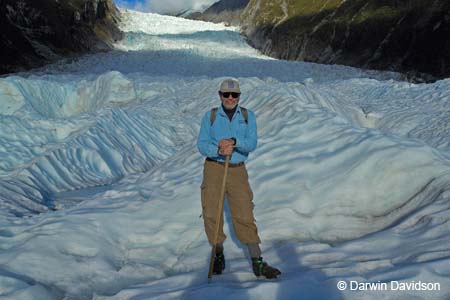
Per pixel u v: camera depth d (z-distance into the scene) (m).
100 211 4.87
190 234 4.46
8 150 8.29
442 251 3.40
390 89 18.48
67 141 8.66
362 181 4.84
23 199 6.47
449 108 13.77
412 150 4.94
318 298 2.98
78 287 3.54
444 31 35.47
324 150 5.51
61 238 4.17
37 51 37.19
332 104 11.74
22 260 3.77
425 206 4.21
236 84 3.60
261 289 3.13
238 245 4.23
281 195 4.89
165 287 3.44
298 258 3.74
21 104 12.26
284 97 7.80
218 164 3.66
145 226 4.68
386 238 3.88
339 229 4.39
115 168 8.73
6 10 36.53
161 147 10.79
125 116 10.92
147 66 39.25
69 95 15.20
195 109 14.97
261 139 6.18
